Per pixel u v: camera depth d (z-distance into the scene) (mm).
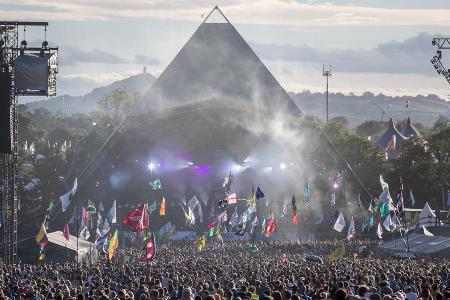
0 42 103312
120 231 151500
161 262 82688
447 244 109438
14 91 102812
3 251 103250
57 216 165000
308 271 64438
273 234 161125
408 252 104188
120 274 66750
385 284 41062
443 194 179875
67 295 44219
